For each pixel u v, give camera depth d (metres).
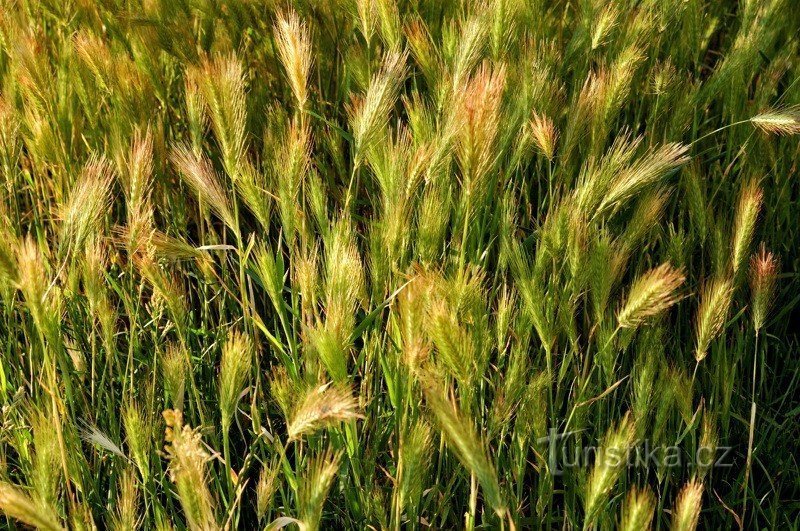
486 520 1.79
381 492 1.76
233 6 2.12
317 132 2.07
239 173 1.78
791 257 2.04
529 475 1.88
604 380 1.86
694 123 2.03
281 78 2.14
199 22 2.15
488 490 1.59
